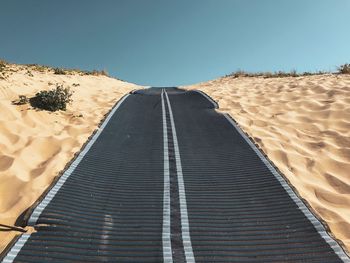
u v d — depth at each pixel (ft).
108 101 40.78
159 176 20.65
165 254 13.60
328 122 31.30
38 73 48.24
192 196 18.37
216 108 37.52
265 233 15.07
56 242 14.11
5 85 35.04
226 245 14.25
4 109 28.89
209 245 14.23
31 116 29.73
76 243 14.12
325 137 28.25
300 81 50.26
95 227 15.31
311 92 41.93
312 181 21.27
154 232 15.07
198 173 21.17
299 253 13.69
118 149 24.67
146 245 14.16
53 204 16.66
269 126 31.45
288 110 36.32
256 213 16.69
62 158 22.30
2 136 24.72
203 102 40.68
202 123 31.60
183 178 20.44
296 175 21.93
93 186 19.03
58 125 29.60
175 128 30.01
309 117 33.24
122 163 22.44
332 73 57.93
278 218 16.20
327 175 22.00
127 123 31.24
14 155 21.98
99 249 13.84
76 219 15.76
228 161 22.89
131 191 18.81
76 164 21.17
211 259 13.35
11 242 13.93
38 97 33.47
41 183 19.02
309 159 24.21
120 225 15.57
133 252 13.70
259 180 20.02
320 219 15.90
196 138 27.53
